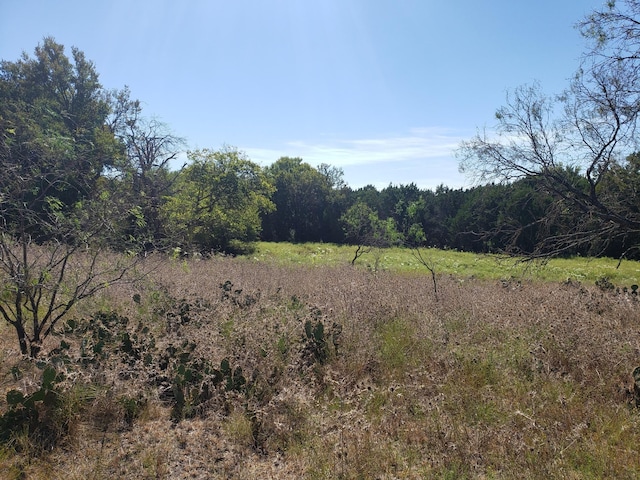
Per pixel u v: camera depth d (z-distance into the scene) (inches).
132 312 249.3
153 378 163.0
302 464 121.9
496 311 259.3
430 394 167.9
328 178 1721.2
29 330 222.2
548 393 160.4
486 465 121.6
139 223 236.5
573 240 324.8
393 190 1697.8
